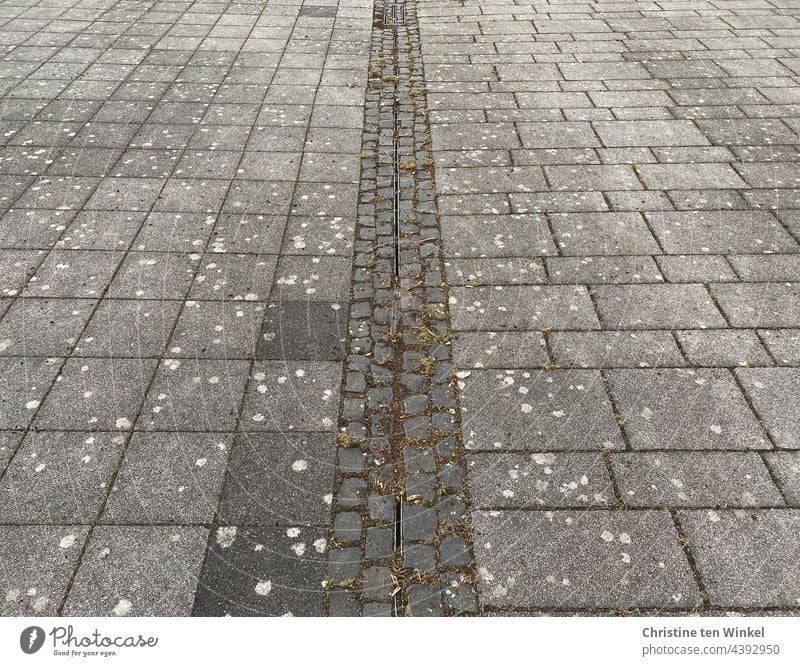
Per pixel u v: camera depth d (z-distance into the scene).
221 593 2.46
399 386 3.31
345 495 2.80
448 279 4.03
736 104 6.18
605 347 3.53
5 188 4.85
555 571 2.53
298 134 5.68
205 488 2.80
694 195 4.84
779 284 3.97
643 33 7.92
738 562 2.55
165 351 3.47
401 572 2.54
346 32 8.01
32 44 7.40
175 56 7.19
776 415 3.13
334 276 4.05
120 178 5.00
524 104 6.20
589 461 2.93
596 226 4.51
